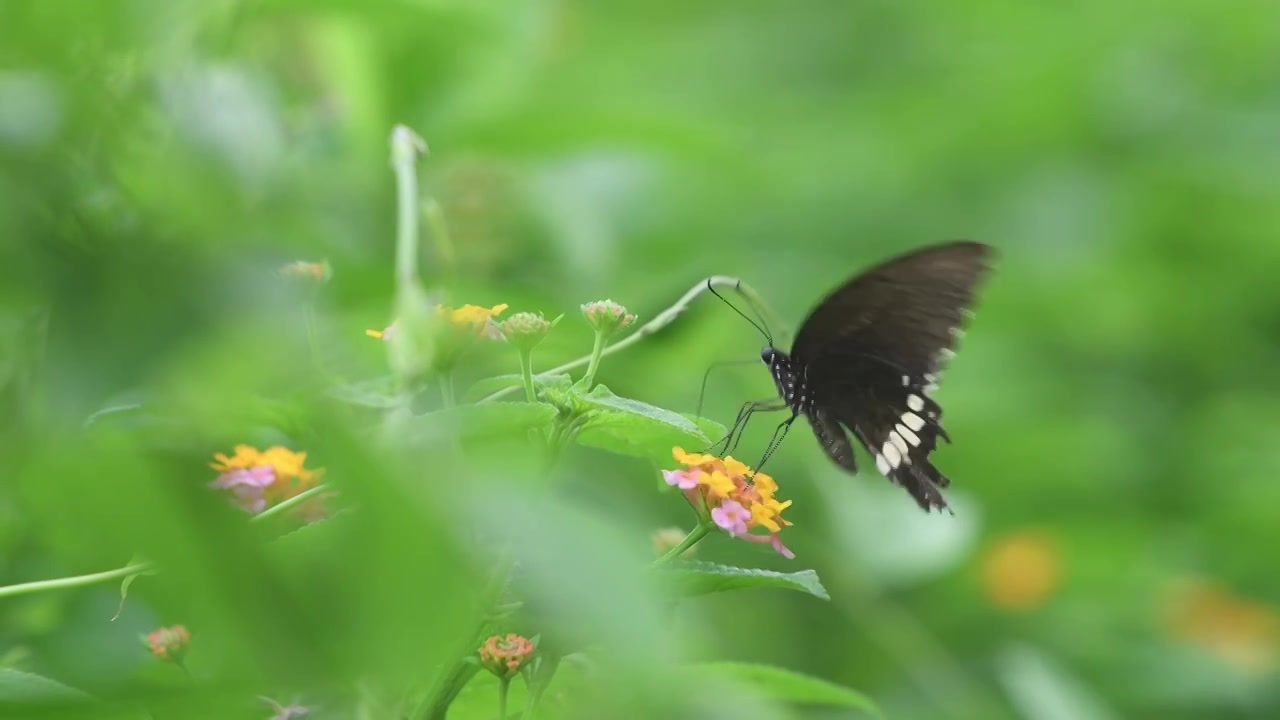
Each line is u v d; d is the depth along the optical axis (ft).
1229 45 9.68
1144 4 9.64
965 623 7.25
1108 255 8.81
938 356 5.69
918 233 8.79
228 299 5.20
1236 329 8.96
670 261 6.88
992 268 5.63
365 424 5.15
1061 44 9.51
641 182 6.30
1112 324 8.80
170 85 5.37
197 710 4.91
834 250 8.60
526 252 6.00
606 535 4.34
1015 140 9.55
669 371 6.14
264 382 4.86
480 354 5.44
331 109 5.90
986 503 7.83
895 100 9.76
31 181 5.24
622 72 9.57
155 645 5.21
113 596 5.44
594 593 4.15
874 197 8.86
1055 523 7.97
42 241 5.22
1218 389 8.87
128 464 3.94
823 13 10.44
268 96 5.56
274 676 3.96
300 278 5.24
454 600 3.90
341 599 3.91
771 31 10.43
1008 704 6.61
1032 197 9.05
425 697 5.14
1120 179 9.15
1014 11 9.92
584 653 5.23
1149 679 7.23
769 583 5.19
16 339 5.16
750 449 6.27
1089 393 8.51
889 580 6.23
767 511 5.25
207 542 3.94
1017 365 8.38
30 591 5.19
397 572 3.87
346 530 3.95
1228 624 7.43
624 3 10.17
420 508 3.83
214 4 5.52
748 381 6.23
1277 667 7.25
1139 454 8.23
